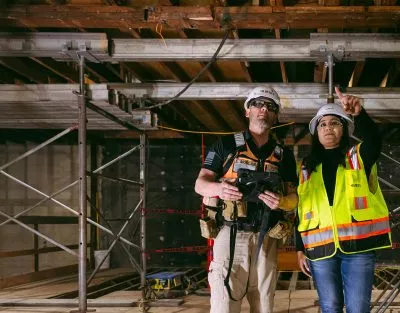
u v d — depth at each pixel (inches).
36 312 211.9
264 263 96.2
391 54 189.6
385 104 216.7
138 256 430.9
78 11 183.5
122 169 437.1
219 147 100.6
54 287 308.8
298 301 230.8
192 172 438.6
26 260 414.6
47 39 194.7
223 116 381.7
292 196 96.4
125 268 422.6
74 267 397.4
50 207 425.7
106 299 233.8
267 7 180.5
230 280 95.4
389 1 173.8
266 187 92.9
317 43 190.9
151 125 248.5
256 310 97.5
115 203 435.5
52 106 213.6
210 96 231.0
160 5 183.8
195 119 382.9
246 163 98.6
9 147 426.9
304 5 184.7
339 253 99.1
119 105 215.2
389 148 411.5
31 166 426.9
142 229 265.0
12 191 423.8
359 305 96.5
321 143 105.9
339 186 100.4
